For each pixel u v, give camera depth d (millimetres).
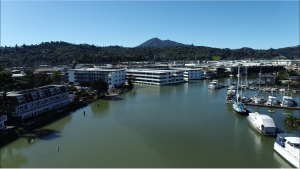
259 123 60188
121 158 45750
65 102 89312
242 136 58094
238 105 84438
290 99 90875
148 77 175500
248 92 129750
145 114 80562
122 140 55531
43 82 132000
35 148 50844
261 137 57312
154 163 43688
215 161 44531
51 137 57438
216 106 93688
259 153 48031
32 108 68625
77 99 99125
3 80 62812
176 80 184000
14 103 63156
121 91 130875
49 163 44031
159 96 117875
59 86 88312
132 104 97500
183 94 124688
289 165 42781
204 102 102000
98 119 74125
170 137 57688
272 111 84875
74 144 53031
